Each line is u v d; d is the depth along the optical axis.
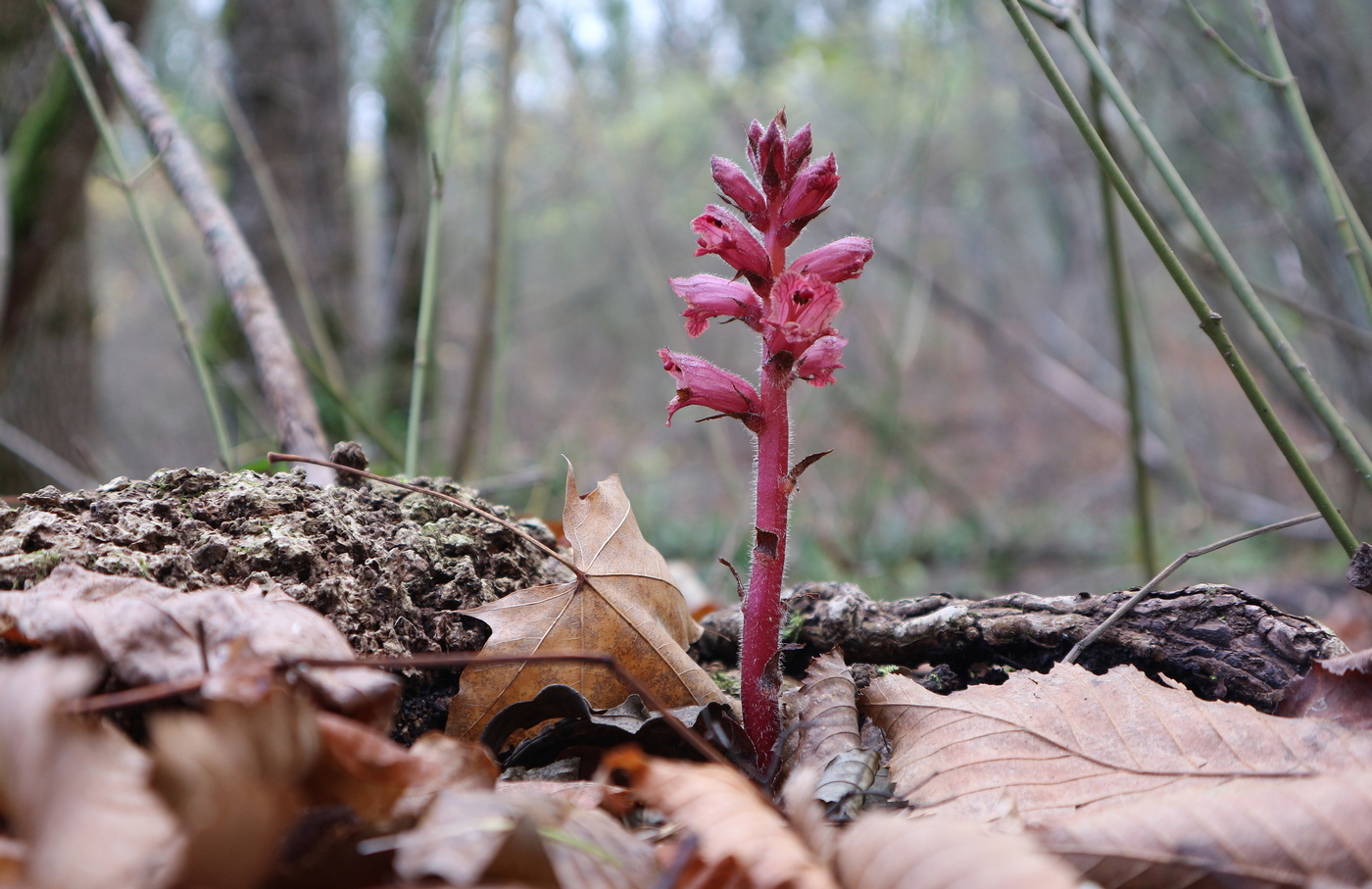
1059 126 5.88
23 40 5.43
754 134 1.65
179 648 1.25
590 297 14.08
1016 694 1.55
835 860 1.11
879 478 5.90
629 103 10.30
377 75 6.96
